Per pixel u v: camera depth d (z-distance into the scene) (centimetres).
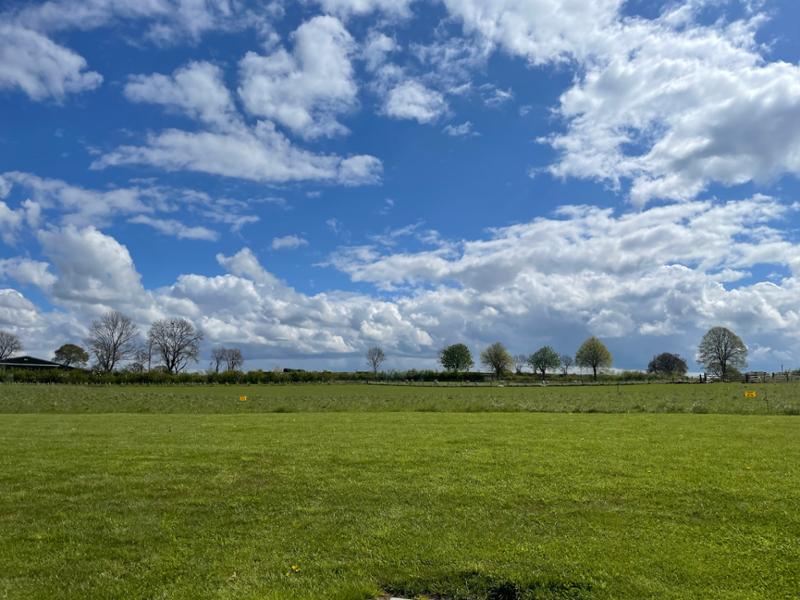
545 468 1377
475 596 732
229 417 3119
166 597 719
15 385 8369
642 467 1370
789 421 2536
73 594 733
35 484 1276
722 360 11662
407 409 4056
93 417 3181
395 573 782
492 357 15488
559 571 770
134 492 1205
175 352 13575
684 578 742
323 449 1714
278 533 943
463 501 1102
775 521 952
